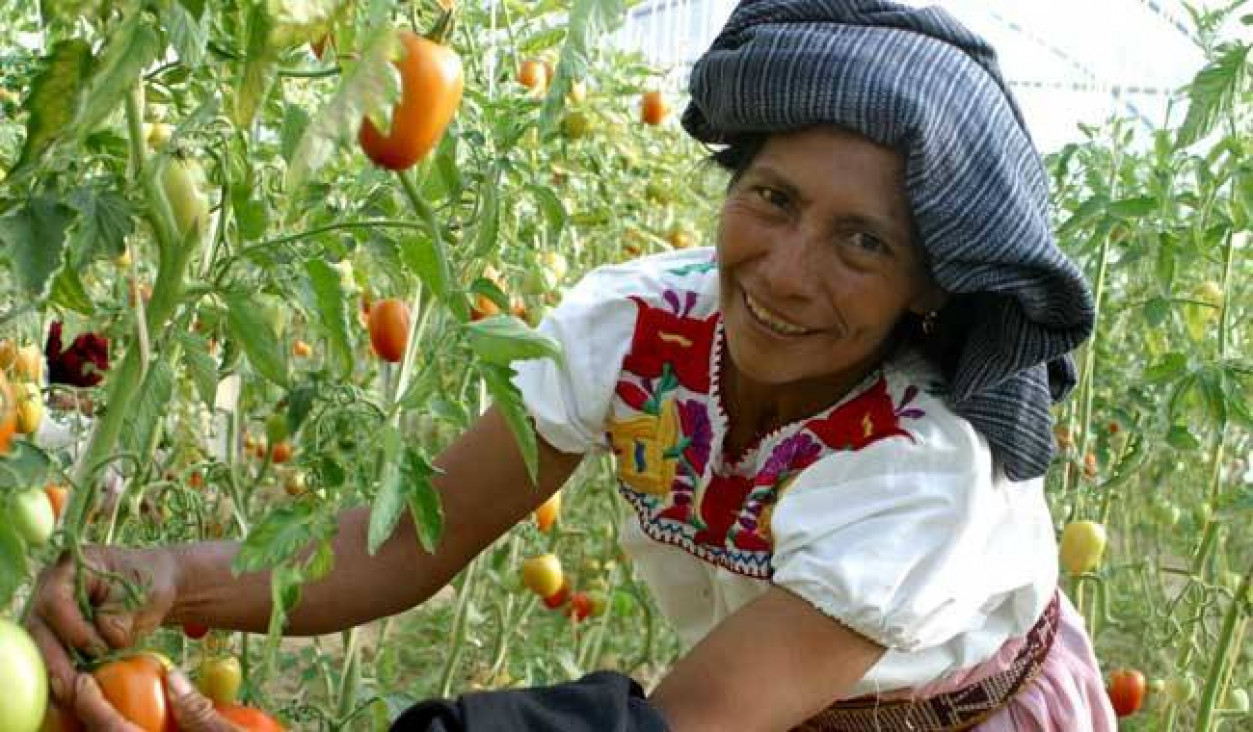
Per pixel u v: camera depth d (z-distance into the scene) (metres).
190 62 0.90
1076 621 1.80
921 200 1.23
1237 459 3.99
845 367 1.36
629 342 1.53
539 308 2.35
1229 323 3.30
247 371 2.04
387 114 0.86
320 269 1.23
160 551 1.29
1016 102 1.37
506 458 1.56
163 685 0.98
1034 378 1.41
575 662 3.24
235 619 1.37
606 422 1.56
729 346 1.38
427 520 1.07
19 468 0.95
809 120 1.24
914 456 1.35
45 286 0.98
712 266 1.58
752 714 1.27
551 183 2.88
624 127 3.06
